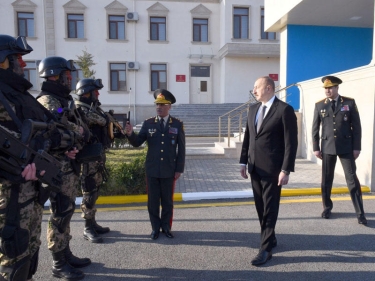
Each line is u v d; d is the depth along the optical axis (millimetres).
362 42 12320
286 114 3438
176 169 4227
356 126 4637
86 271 3389
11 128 2238
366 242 4012
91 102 3943
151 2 20219
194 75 21062
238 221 4812
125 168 5988
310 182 6719
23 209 2291
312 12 10578
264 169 3539
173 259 3648
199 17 20734
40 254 3795
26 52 2424
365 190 6191
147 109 20609
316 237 4176
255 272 3350
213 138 13297
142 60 20438
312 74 12156
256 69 20219
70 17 19828
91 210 4113
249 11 20266
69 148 2721
